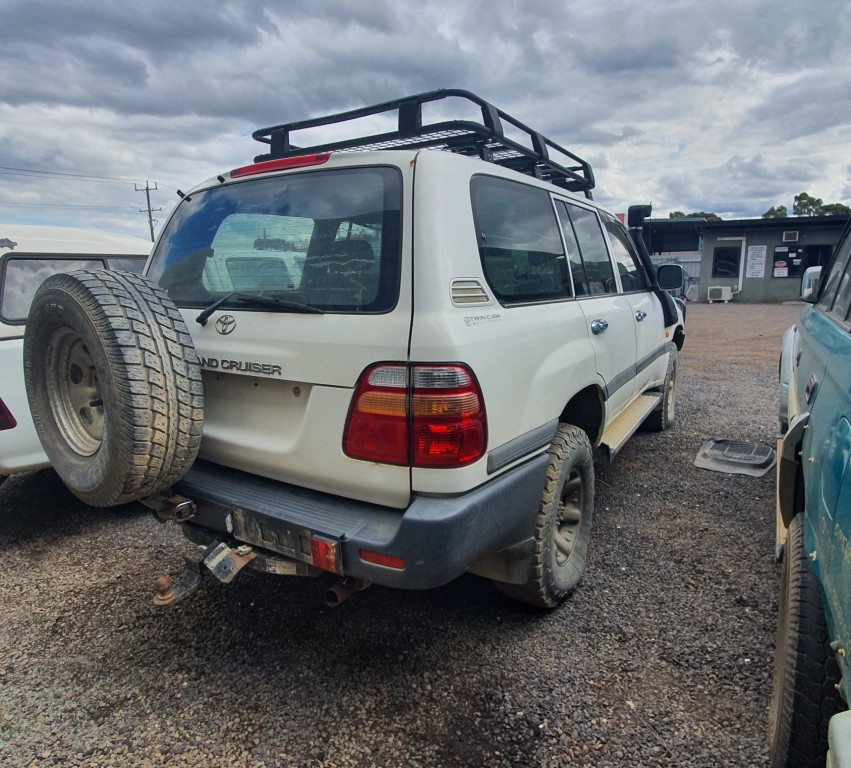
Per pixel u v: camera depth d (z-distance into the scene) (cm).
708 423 608
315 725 222
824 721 158
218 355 243
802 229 2281
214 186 282
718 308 2184
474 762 204
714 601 292
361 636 273
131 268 499
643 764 201
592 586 308
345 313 215
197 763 207
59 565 348
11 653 267
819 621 164
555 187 330
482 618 284
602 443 354
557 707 227
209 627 284
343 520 213
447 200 219
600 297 355
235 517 230
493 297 234
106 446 225
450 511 199
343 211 228
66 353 261
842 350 190
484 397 211
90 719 227
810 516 180
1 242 416
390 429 203
